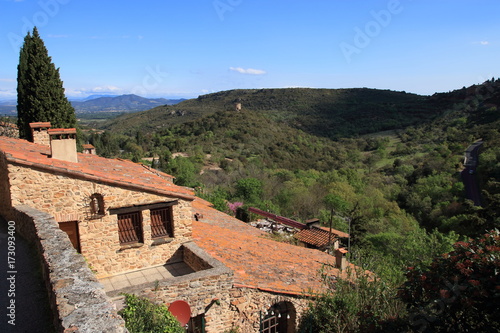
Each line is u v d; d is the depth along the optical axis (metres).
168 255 9.69
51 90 19.89
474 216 24.59
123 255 8.99
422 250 16.70
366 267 11.12
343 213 32.75
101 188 8.56
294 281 9.59
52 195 8.15
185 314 7.20
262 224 21.98
